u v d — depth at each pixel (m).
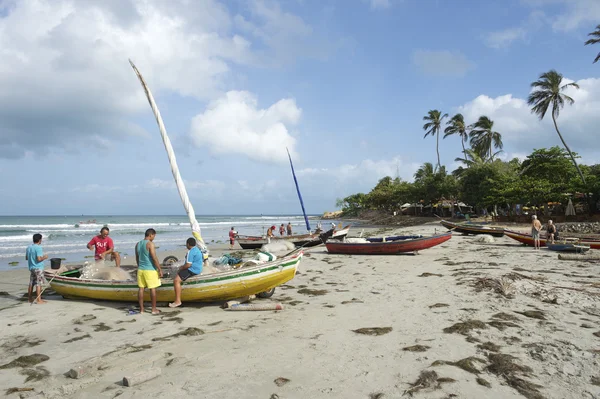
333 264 15.92
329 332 6.56
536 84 41.44
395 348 5.66
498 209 51.78
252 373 4.90
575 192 38.38
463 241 24.39
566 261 14.34
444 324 6.76
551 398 4.05
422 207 68.56
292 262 9.41
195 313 8.18
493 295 8.70
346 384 4.50
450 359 5.14
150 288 8.21
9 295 11.23
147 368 5.09
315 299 9.35
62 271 10.46
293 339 6.24
